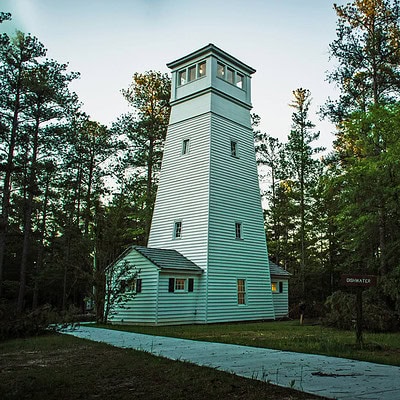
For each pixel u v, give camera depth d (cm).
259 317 2358
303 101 3588
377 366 785
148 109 3312
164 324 1969
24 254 2873
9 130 2577
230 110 2495
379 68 2223
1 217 2503
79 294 3841
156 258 2062
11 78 2647
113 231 2061
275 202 3947
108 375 689
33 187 2684
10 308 1419
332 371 732
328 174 2005
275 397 549
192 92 2480
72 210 3378
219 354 938
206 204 2200
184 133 2462
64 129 2822
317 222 3697
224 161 2358
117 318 2125
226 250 2241
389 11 2205
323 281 3769
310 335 1430
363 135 1866
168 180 2472
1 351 1012
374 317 1591
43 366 790
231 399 543
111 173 3409
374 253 2123
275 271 2773
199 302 2106
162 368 745
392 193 1706
